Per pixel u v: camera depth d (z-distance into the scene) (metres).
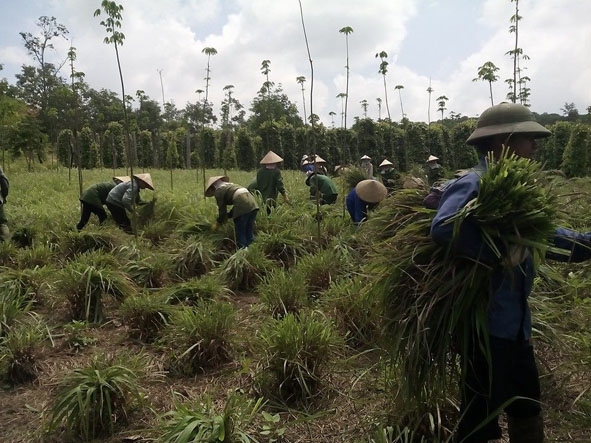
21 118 23.84
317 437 3.17
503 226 2.19
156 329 4.77
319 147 29.12
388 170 10.65
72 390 3.28
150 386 3.85
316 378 3.60
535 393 2.49
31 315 5.07
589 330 3.74
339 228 7.73
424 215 2.72
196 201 10.36
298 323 3.92
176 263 6.71
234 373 3.97
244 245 7.52
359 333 4.26
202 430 2.86
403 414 2.98
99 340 4.76
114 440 3.22
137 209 9.06
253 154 30.38
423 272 2.47
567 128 24.98
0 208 7.62
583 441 2.84
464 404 2.54
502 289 2.34
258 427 3.25
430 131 28.72
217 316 4.27
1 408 3.62
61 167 25.05
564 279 4.41
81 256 6.07
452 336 2.45
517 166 2.21
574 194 2.46
